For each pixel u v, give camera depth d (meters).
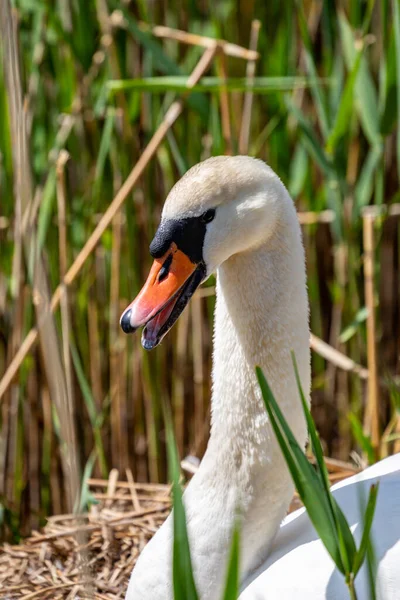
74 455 3.64
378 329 7.01
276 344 4.08
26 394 7.64
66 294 6.47
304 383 4.15
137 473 7.79
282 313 4.07
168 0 7.47
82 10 6.80
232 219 3.96
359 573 3.82
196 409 7.50
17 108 3.76
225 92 6.69
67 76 7.06
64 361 6.29
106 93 6.79
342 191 6.90
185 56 7.67
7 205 7.31
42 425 7.71
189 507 4.27
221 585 4.20
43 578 5.35
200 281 4.02
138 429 7.72
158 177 7.45
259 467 4.14
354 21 6.86
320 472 3.27
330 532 3.30
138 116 7.35
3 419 7.54
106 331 7.75
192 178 3.99
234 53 6.50
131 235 7.29
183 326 7.51
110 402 7.52
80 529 3.62
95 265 7.57
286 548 4.20
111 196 7.42
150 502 6.11
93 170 7.40
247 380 4.12
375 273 6.75
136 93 6.86
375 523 3.98
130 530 5.64
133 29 6.29
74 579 5.34
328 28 6.74
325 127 6.48
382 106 6.29
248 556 4.22
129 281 7.46
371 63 7.51
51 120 7.43
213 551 4.18
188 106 7.23
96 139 7.34
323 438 7.85
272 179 4.02
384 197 7.64
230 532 4.16
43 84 7.32
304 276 4.14
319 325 7.65
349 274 7.16
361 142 7.48
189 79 6.27
